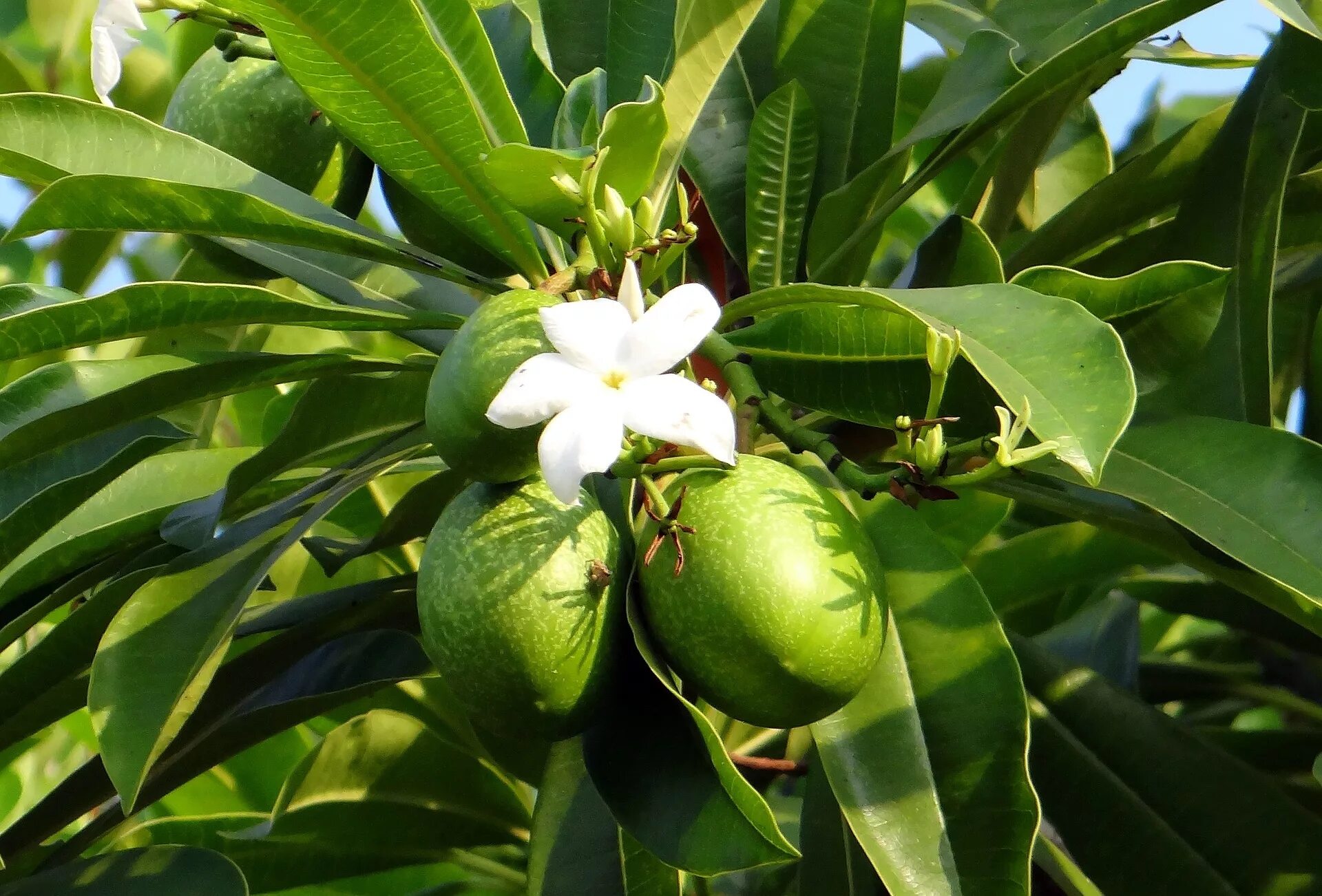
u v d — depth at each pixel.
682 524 0.54
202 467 0.75
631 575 0.55
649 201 0.58
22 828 0.68
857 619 0.53
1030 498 0.66
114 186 0.58
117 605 0.65
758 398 0.59
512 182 0.57
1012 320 0.52
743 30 0.64
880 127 0.74
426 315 0.62
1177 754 0.66
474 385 0.54
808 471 0.58
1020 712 0.56
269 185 0.66
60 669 0.66
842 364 0.62
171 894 0.62
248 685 0.70
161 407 0.64
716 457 0.50
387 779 0.75
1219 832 0.65
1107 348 0.50
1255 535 0.56
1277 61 0.67
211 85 0.70
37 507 0.67
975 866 0.54
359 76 0.58
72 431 0.63
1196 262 0.57
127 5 0.62
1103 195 0.72
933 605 0.58
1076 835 0.66
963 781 0.56
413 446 0.65
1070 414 0.50
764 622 0.52
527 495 0.55
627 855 0.59
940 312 0.53
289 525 0.63
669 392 0.50
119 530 0.69
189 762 0.69
